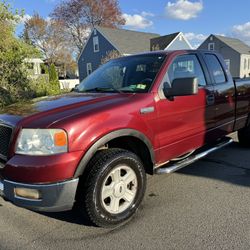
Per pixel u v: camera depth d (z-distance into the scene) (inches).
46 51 2303.2
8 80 458.0
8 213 143.9
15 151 113.3
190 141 163.6
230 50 1772.9
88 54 1601.9
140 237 120.0
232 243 113.3
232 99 199.2
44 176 108.3
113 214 125.4
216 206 141.9
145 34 1589.6
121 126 124.0
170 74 153.4
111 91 151.2
